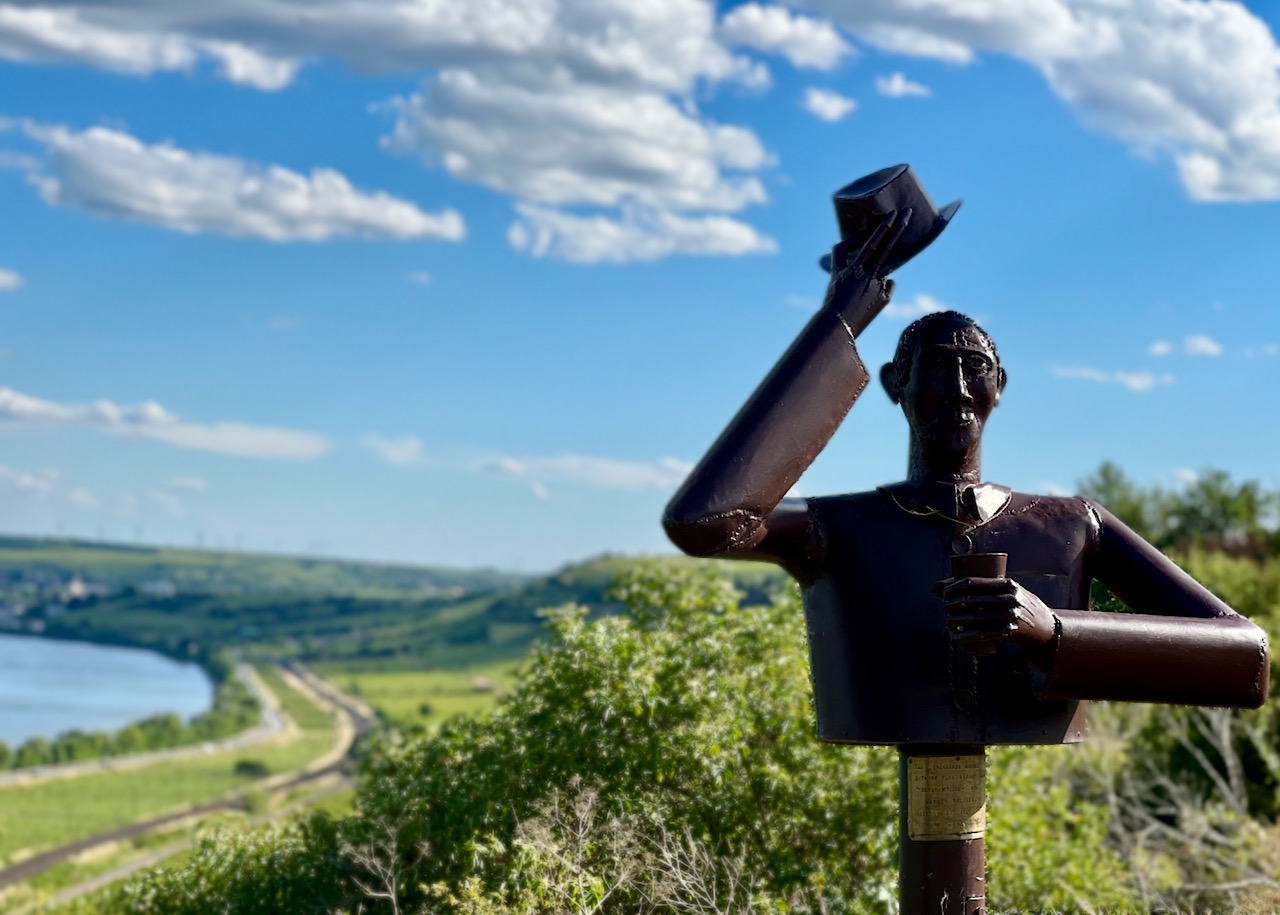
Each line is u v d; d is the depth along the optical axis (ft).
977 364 14.82
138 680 615.98
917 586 14.46
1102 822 33.65
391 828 23.57
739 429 13.79
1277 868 30.45
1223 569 63.57
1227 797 36.68
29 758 319.68
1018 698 14.24
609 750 22.70
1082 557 14.87
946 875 14.62
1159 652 13.39
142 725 373.20
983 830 14.84
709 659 24.81
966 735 14.23
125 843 183.42
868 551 14.62
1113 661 13.28
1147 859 32.24
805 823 23.82
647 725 23.41
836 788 24.11
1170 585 14.62
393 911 22.45
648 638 25.84
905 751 15.01
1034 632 13.03
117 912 31.50
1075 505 15.05
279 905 24.77
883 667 14.40
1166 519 114.93
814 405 13.97
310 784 266.36
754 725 24.03
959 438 14.79
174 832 188.75
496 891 19.69
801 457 13.88
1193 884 29.94
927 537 14.58
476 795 22.84
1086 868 27.78
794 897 21.84
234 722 393.09
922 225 14.82
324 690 497.46
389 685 510.17
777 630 25.73
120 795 260.21
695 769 22.72
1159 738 43.62
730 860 21.54
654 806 21.99
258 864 26.76
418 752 28.27
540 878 19.33
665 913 20.95
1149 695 13.53
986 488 14.83
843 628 14.67
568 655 24.07
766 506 13.70
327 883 24.68
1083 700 13.85
